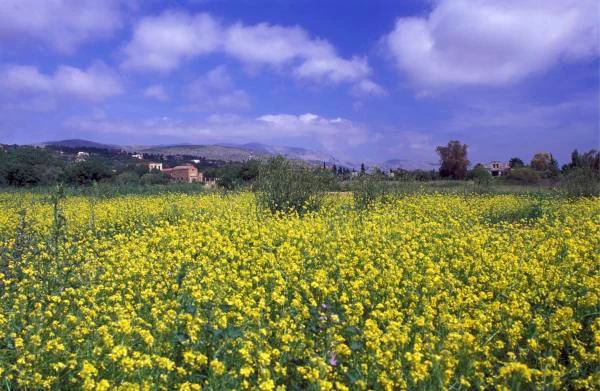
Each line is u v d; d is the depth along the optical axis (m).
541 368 5.88
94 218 17.20
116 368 5.67
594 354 6.05
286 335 6.08
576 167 25.69
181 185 39.03
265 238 11.82
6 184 46.84
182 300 7.84
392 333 6.07
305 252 10.84
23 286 8.70
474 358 6.01
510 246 11.23
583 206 18.98
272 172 18.91
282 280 8.20
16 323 7.05
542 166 63.12
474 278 8.84
